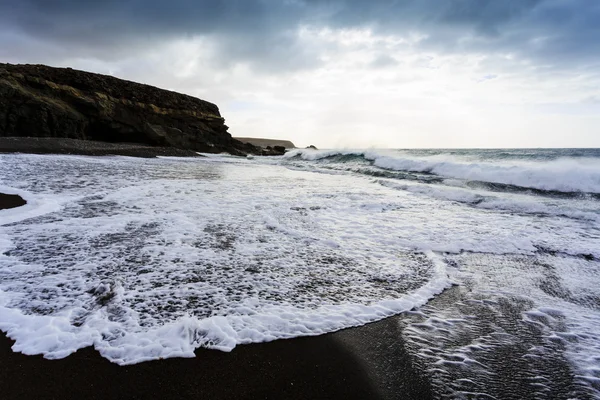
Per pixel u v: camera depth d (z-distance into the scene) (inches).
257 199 336.2
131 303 117.4
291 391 81.1
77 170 486.0
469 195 364.5
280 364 91.0
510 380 87.6
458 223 263.0
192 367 87.4
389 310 124.0
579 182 381.7
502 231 240.8
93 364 86.0
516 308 129.5
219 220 244.4
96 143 934.4
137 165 638.5
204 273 147.6
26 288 125.0
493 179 466.6
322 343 101.3
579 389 84.7
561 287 150.2
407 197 375.9
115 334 98.4
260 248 186.4
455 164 550.9
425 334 109.0
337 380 85.7
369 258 179.9
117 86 1231.5
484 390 83.5
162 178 465.7
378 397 80.4
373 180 535.5
